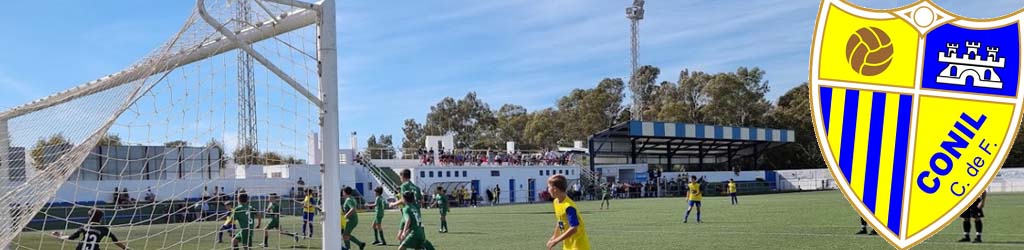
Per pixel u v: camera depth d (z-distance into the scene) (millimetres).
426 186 46656
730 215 26703
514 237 19000
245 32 9602
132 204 20562
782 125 79312
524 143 88812
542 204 46688
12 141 10922
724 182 61719
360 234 21484
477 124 100188
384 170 47219
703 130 60938
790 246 14930
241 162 14711
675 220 24609
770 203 37062
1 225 9414
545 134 86688
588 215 29109
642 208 34750
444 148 54812
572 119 86812
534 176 53906
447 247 16562
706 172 62406
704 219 24688
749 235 17750
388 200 44094
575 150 65875
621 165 59688
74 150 9633
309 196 16438
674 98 86875
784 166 79938
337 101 9047
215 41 9680
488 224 24703
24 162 10711
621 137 60625
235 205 16359
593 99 86625
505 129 94375
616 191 55469
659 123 58000
